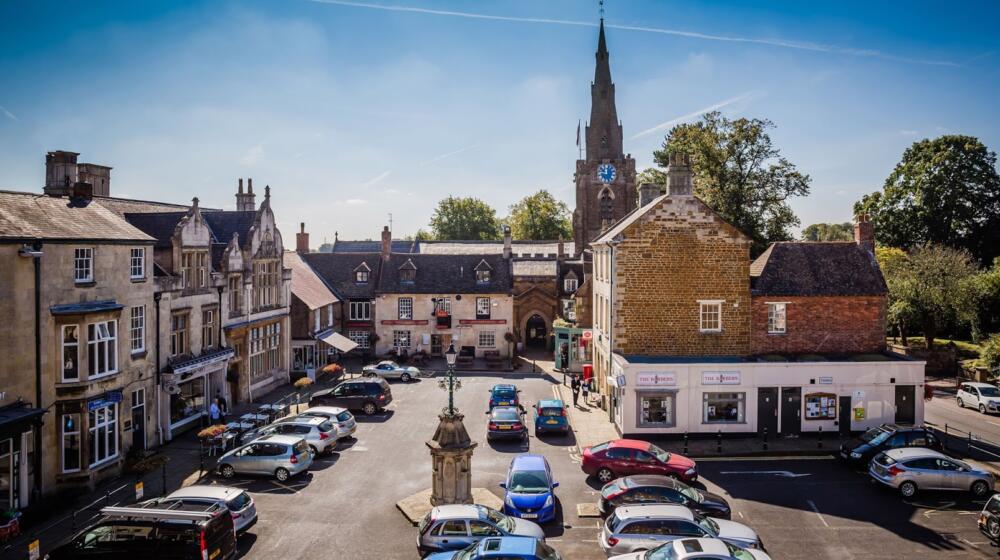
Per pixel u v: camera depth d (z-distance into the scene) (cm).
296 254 6050
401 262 6097
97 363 2536
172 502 1939
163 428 3048
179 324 3238
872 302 3409
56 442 2383
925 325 5116
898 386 3183
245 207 4847
